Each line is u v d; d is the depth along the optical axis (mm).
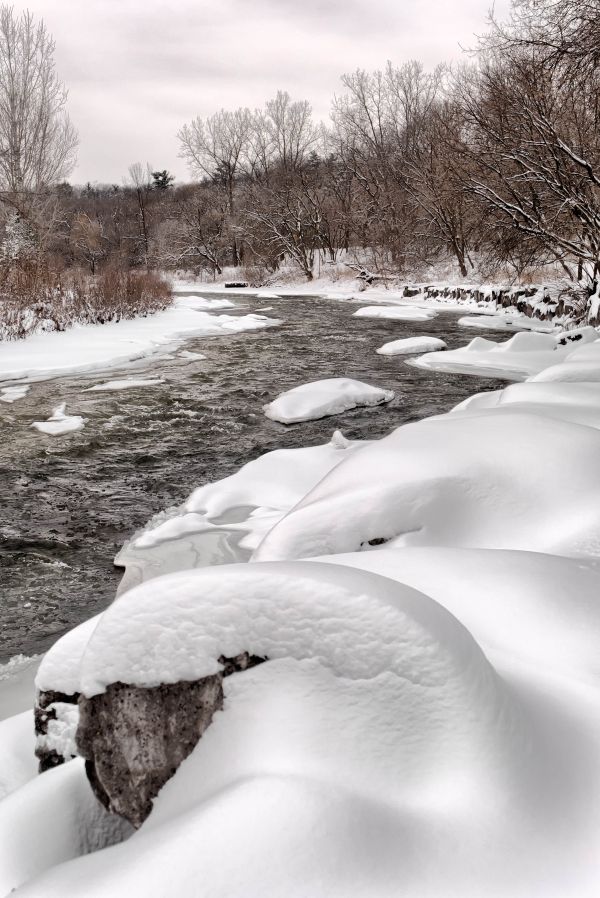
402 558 2578
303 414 9531
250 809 1278
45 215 39656
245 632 1586
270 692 1549
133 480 6977
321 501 3682
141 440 8492
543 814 1361
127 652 1644
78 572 4852
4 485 6805
